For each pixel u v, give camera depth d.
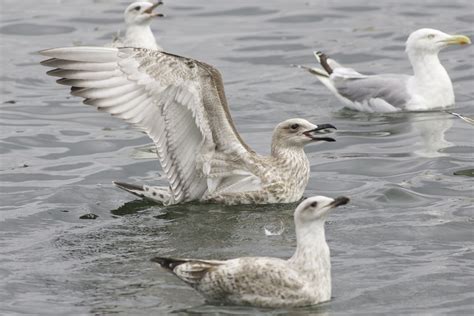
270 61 25.59
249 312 12.12
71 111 21.89
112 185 17.20
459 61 25.14
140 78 15.46
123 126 20.89
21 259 13.95
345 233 14.80
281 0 31.17
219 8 30.50
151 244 14.58
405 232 14.83
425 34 21.88
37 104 22.30
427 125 20.56
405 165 18.03
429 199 16.27
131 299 12.55
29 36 27.64
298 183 16.64
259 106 22.00
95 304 12.42
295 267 12.38
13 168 18.25
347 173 17.78
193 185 16.38
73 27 28.38
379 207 15.95
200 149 16.09
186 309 12.21
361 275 13.30
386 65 25.11
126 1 31.02
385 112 21.77
